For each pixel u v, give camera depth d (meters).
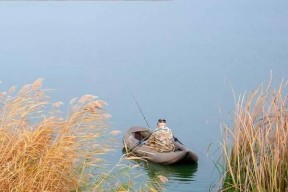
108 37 49.47
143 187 8.55
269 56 38.56
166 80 30.73
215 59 37.78
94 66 35.16
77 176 7.39
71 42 46.25
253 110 8.88
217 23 59.50
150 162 15.44
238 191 8.58
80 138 7.38
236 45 44.16
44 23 60.38
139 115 22.75
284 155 8.17
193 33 51.88
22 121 7.33
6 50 42.00
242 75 31.92
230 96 26.33
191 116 22.41
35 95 7.82
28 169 6.74
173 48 42.84
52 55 39.53
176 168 15.35
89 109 7.34
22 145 6.89
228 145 9.91
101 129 7.73
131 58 38.34
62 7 81.81
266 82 29.78
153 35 50.78
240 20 61.72
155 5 81.75
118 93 27.31
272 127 8.58
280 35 49.66
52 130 7.10
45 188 6.68
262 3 79.25
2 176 6.55
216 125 20.72
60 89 28.09
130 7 79.69
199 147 17.91
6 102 7.72
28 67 34.59
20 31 53.53
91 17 67.12
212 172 14.98
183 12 71.62
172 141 16.20
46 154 6.69
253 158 8.09
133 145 16.33
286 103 9.08
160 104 24.78
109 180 7.86
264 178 8.16
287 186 8.02
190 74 32.41
